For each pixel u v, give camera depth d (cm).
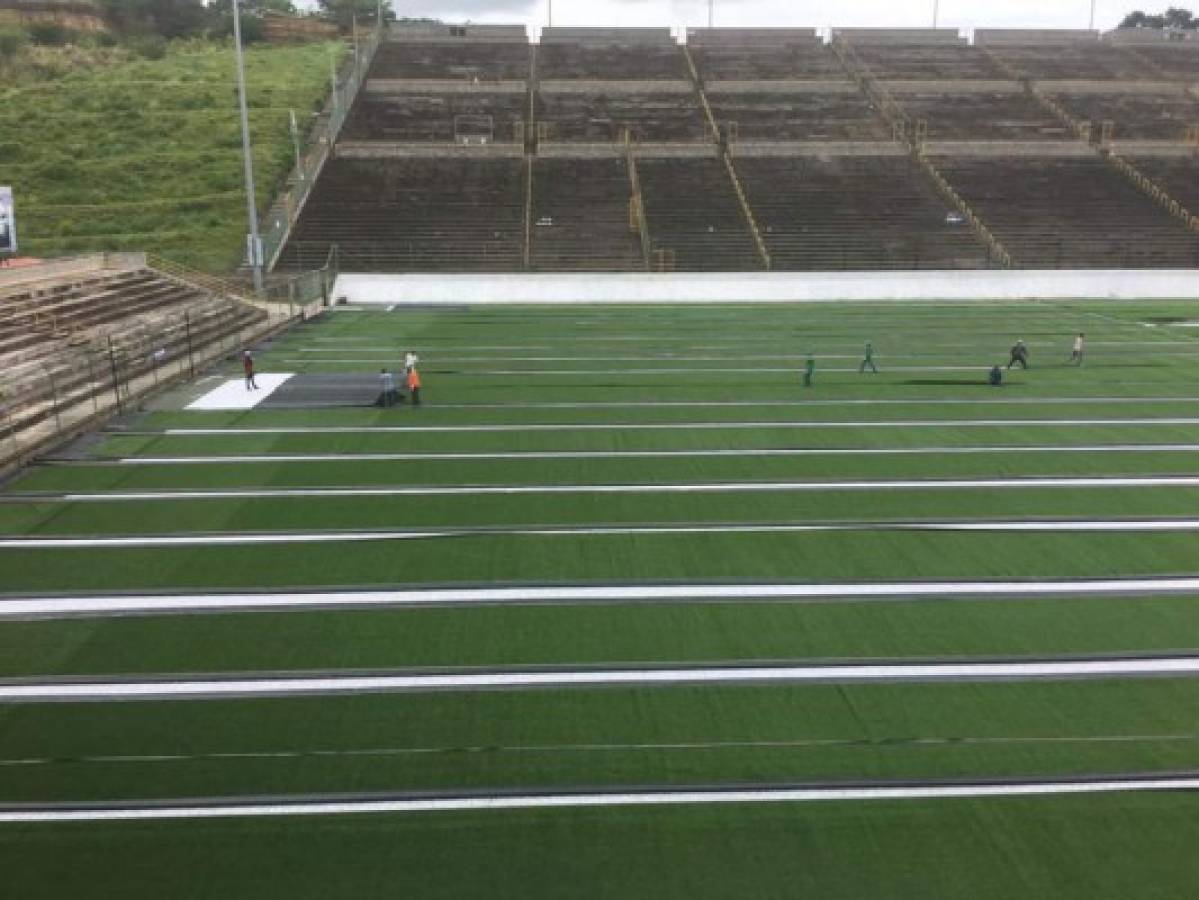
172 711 849
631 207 4056
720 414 1872
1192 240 3944
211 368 2231
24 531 1262
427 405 1923
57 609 1042
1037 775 762
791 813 719
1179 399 1989
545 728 826
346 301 3366
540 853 678
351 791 743
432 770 768
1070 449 1656
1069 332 2777
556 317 3039
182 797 735
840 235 3916
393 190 4116
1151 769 769
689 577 1135
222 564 1163
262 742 805
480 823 708
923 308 3256
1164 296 3550
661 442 1688
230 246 3572
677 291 3459
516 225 3903
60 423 1686
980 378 2173
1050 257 3800
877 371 2247
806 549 1223
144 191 3941
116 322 2366
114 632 992
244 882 652
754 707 858
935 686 894
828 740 808
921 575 1143
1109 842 688
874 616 1035
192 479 1473
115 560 1172
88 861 669
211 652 953
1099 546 1233
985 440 1706
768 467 1556
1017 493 1438
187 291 2867
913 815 717
